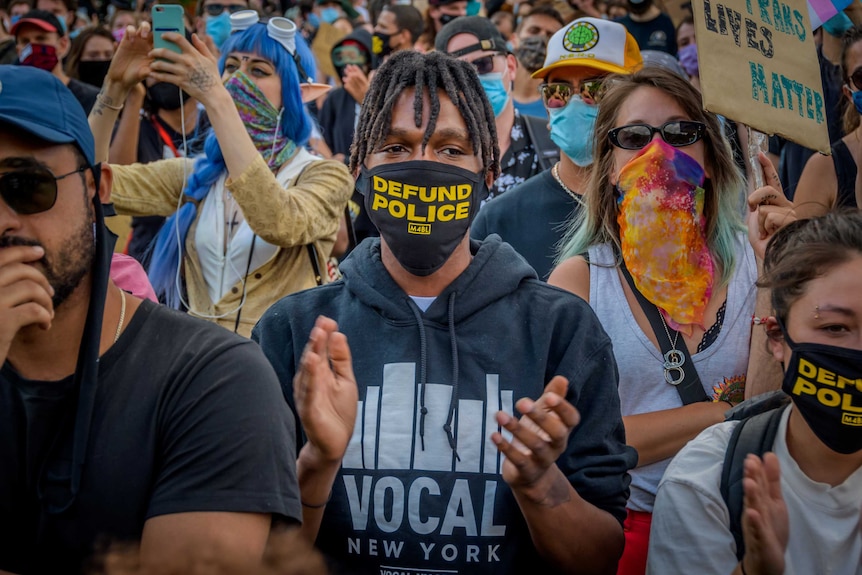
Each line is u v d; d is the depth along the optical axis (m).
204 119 4.89
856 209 2.32
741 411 2.50
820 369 2.16
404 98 2.54
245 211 3.57
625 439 2.63
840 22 4.40
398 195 2.49
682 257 2.96
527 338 2.52
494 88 4.86
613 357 2.58
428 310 2.53
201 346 1.97
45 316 1.80
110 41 6.67
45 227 1.84
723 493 2.30
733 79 2.80
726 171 3.07
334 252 4.42
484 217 3.96
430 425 2.41
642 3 6.77
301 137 4.02
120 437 1.89
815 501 2.25
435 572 2.37
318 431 2.02
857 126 3.94
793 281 2.21
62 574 1.89
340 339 2.07
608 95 3.16
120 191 3.92
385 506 2.38
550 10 6.64
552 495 2.23
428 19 7.27
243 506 1.85
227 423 1.89
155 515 1.85
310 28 9.02
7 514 1.93
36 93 1.86
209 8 6.48
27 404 1.91
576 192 3.87
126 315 2.00
